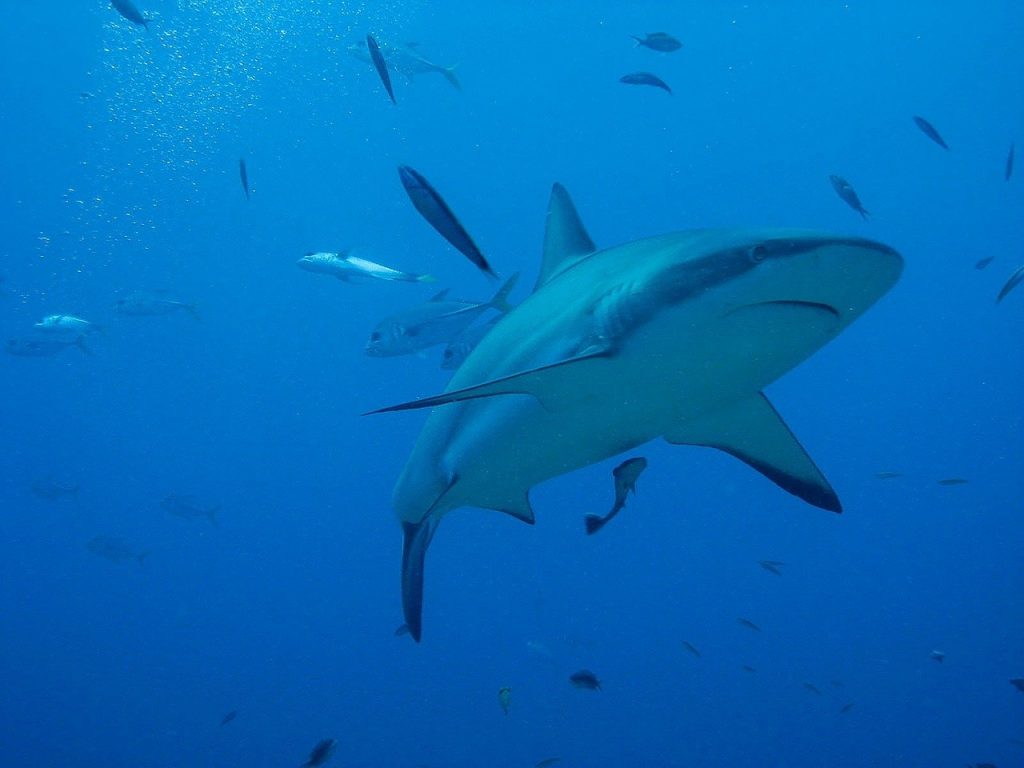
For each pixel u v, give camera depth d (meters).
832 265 3.12
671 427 3.97
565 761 20.05
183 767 22.22
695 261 3.31
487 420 4.24
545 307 4.09
